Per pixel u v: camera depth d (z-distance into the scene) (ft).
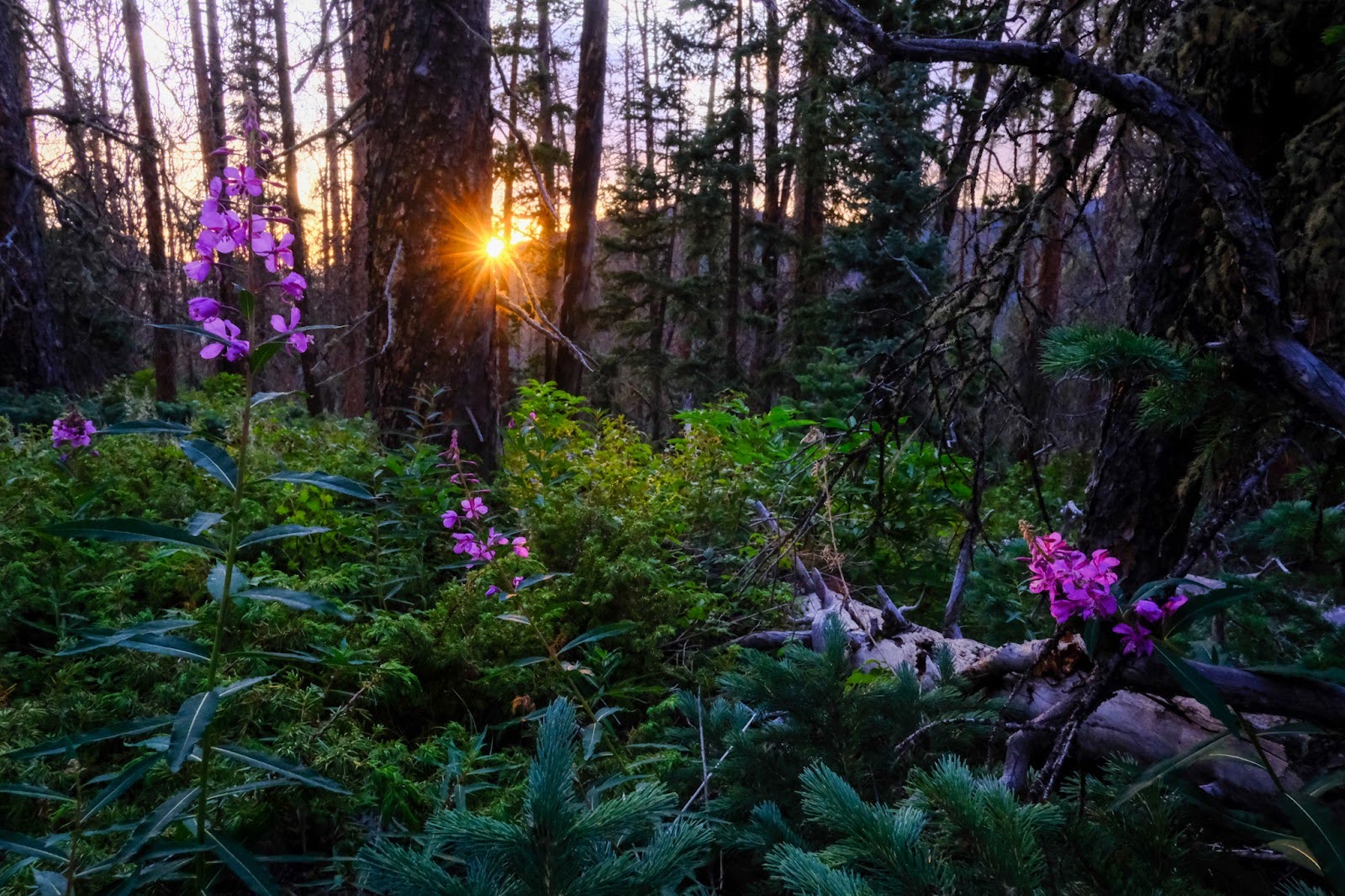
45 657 9.27
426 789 7.93
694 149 64.18
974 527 8.70
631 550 13.42
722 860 7.09
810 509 11.03
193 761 7.02
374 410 20.88
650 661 11.50
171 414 28.71
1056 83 8.85
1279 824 6.64
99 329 45.73
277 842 7.39
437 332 19.86
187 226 41.73
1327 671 5.89
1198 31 7.89
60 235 39.91
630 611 12.10
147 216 47.91
